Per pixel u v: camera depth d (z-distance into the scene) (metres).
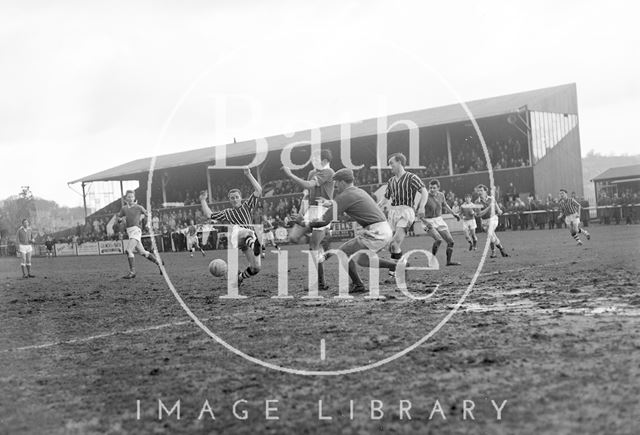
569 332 7.66
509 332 7.86
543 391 5.39
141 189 58.22
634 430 4.43
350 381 6.11
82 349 8.48
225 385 6.20
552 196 42.66
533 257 19.16
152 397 5.93
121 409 5.62
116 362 7.50
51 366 7.52
